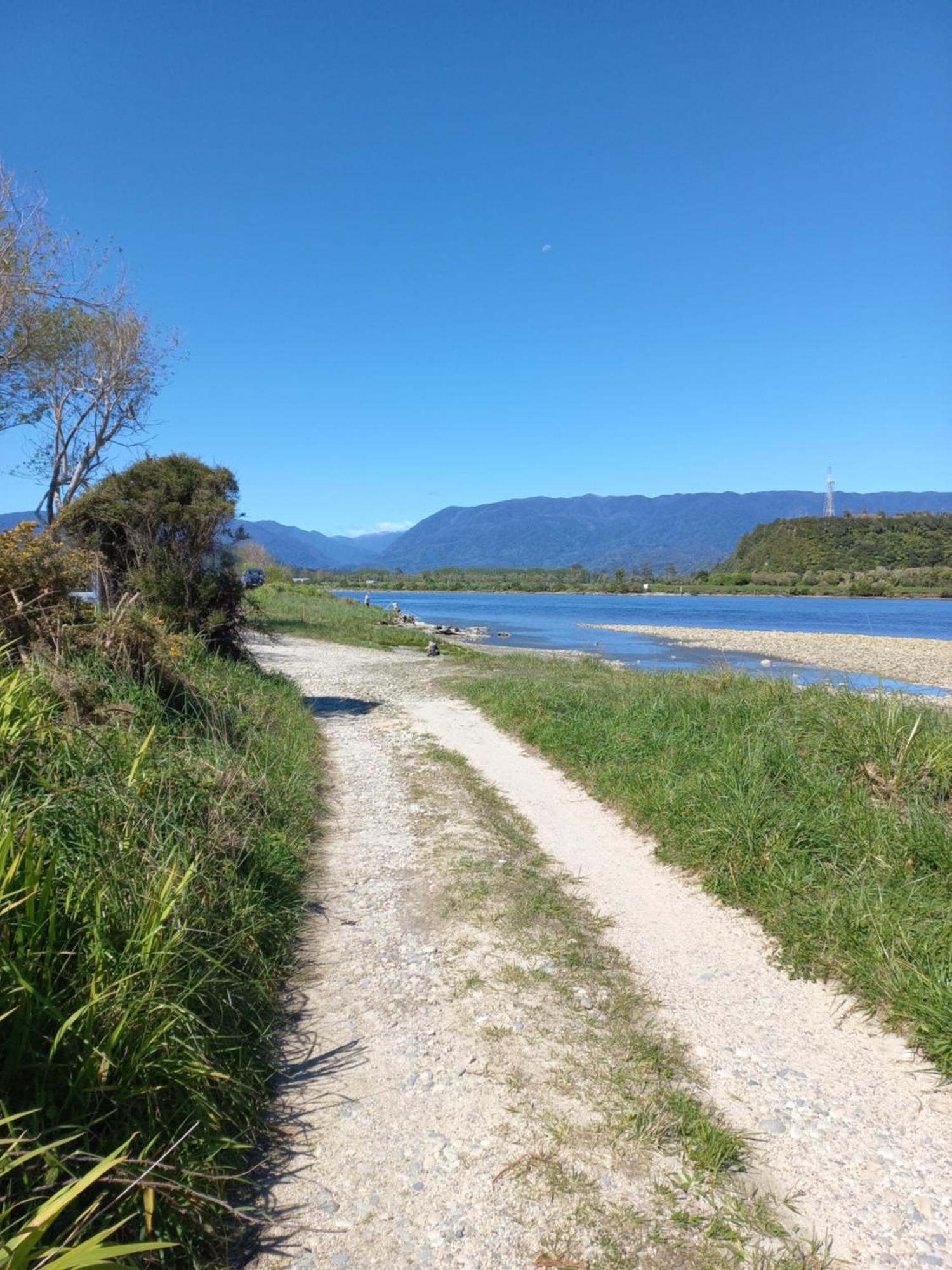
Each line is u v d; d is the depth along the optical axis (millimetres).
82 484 20359
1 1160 2084
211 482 12906
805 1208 2637
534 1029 3699
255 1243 2459
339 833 6582
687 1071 3396
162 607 11648
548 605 79125
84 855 3479
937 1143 2967
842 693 8523
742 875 5273
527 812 7270
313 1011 3873
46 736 4309
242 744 7457
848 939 4316
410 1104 3148
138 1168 2408
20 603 6391
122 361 20469
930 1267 2400
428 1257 2404
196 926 3619
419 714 12336
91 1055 2525
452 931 4738
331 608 38344
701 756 7508
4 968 2514
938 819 5359
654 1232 2510
